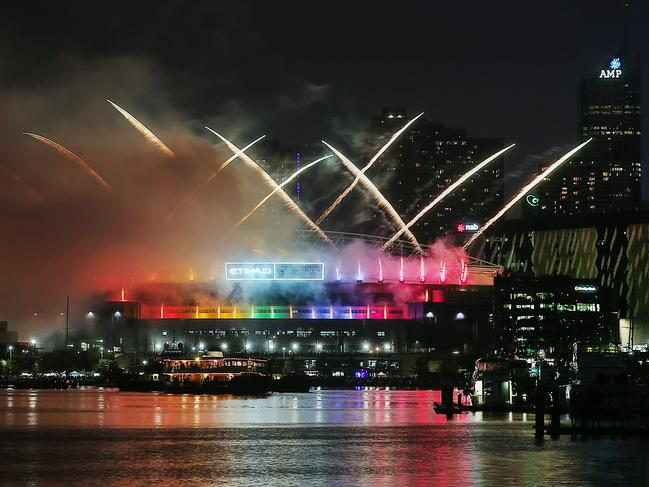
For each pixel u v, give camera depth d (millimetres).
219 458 119062
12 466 111812
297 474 104562
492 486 95750
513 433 149625
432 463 113062
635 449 125125
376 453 123750
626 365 175875
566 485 96500
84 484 97688
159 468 109750
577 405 152000
